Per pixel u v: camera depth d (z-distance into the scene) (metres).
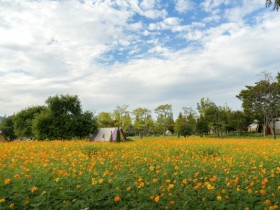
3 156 16.48
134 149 24.41
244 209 9.04
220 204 9.16
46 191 9.62
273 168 15.73
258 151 22.56
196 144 30.62
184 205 9.09
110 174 12.41
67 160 16.56
